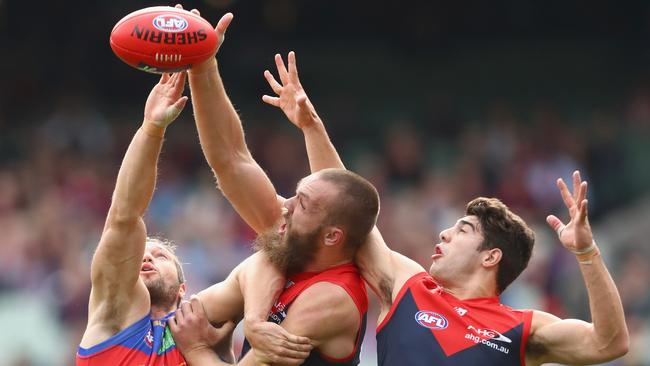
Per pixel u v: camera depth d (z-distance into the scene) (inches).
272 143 2581.2
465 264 784.3
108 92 2893.7
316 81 3115.2
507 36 3179.1
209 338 764.6
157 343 755.4
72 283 1902.1
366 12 3179.1
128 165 720.3
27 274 1990.7
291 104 818.8
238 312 781.9
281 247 756.6
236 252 2003.0
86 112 2736.2
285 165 2524.6
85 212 2278.5
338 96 3063.5
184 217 2046.0
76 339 1804.9
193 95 765.9
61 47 2974.9
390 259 784.3
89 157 2546.8
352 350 751.1
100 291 746.2
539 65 3142.2
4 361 1838.1
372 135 2763.3
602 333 724.0
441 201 2276.1
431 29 3144.7
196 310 767.1
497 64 3154.5
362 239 764.6
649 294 1921.8
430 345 745.0
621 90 3046.3
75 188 2338.8
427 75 3154.5
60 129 2610.7
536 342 754.8
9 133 2743.6
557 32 3164.4
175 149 2524.6
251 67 2903.5
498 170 2476.6
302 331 733.9
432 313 756.6
